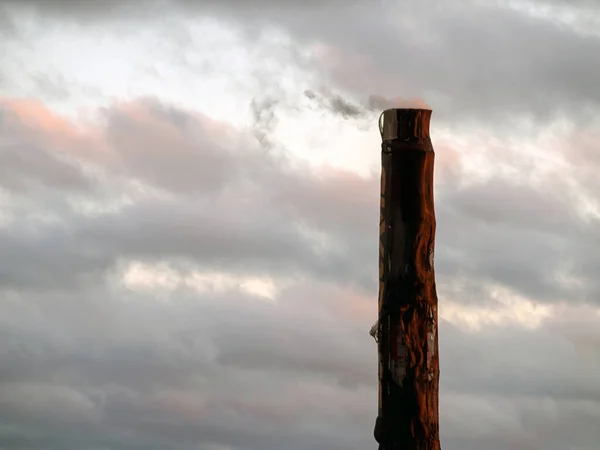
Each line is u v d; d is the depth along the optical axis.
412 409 4.17
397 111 4.32
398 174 4.27
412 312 4.20
